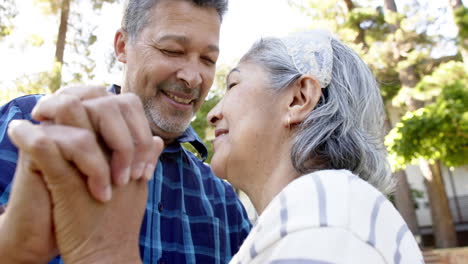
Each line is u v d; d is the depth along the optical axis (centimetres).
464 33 866
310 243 67
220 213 182
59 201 58
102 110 58
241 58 111
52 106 56
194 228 169
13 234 60
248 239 79
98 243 61
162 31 160
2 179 128
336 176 79
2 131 139
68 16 1025
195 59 166
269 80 101
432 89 829
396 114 1252
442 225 1086
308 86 97
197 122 870
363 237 70
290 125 98
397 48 959
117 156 59
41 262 63
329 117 96
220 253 172
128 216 65
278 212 74
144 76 165
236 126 102
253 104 102
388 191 105
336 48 106
